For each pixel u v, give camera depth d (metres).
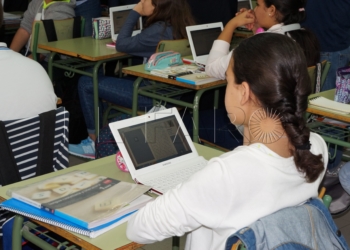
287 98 1.06
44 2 4.13
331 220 1.17
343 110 2.27
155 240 1.18
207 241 1.19
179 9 3.33
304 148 1.10
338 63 3.60
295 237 1.07
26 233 1.53
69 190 1.42
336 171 2.62
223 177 1.05
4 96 1.88
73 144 3.64
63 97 3.62
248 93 1.10
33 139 1.82
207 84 2.71
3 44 1.93
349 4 3.44
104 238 1.26
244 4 4.94
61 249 1.69
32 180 1.60
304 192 1.14
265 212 1.07
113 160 1.77
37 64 1.99
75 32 4.06
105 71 4.36
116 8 3.81
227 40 2.84
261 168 1.07
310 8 3.54
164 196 1.13
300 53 1.09
